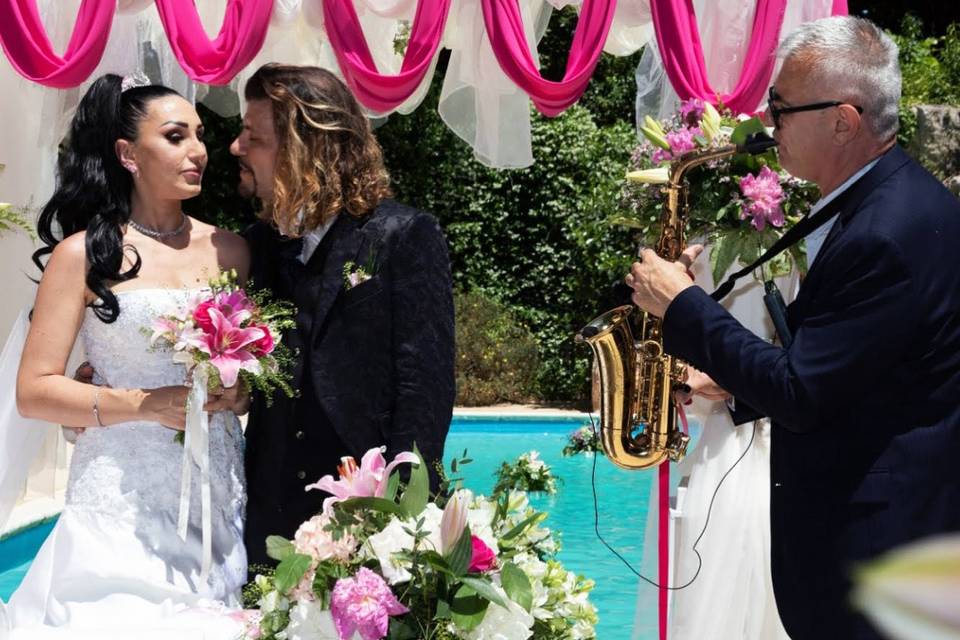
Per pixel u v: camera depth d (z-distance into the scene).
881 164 2.25
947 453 2.12
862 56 2.25
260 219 3.06
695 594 3.76
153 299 2.85
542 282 14.06
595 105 15.59
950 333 2.13
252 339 2.68
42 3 4.64
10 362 3.14
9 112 4.96
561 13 15.12
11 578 6.15
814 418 2.13
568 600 2.22
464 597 2.06
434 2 4.84
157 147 2.87
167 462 2.85
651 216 3.70
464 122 5.42
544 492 8.98
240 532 2.94
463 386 13.14
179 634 2.45
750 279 3.78
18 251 5.04
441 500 2.29
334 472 2.79
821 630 2.19
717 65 5.14
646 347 3.14
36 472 5.04
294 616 2.08
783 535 2.29
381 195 2.88
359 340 2.75
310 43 5.46
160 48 5.25
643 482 9.59
